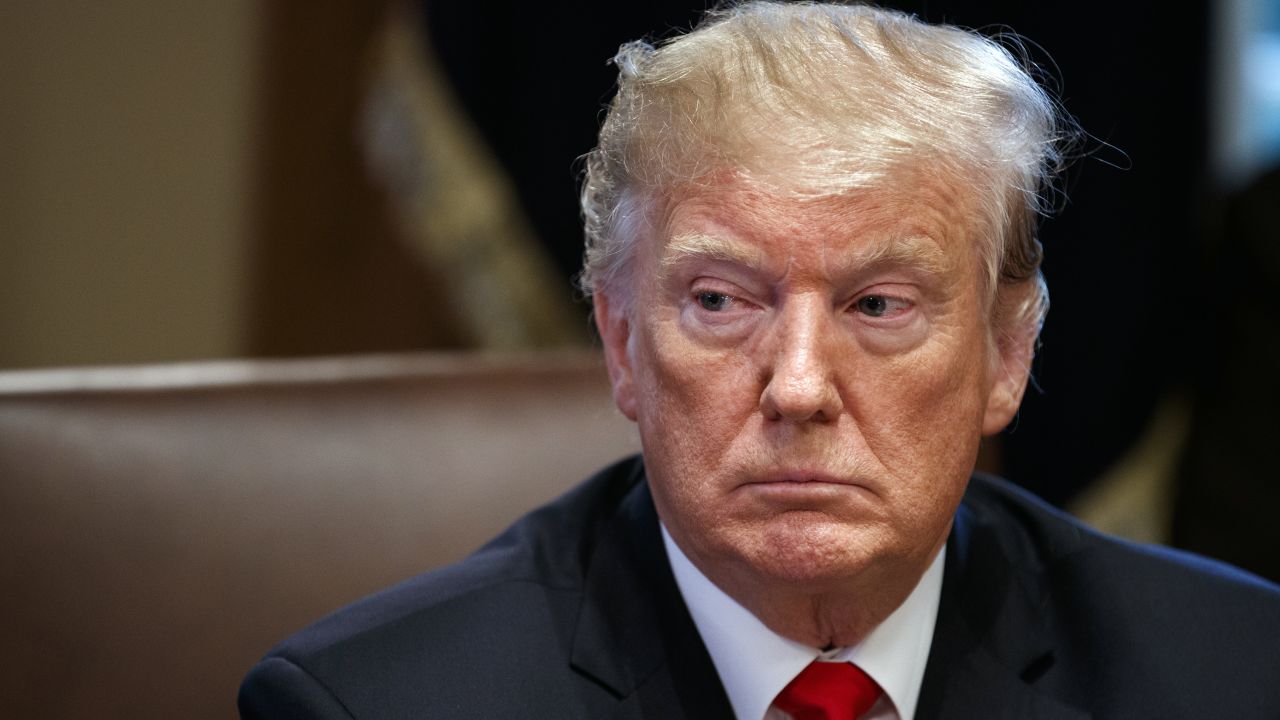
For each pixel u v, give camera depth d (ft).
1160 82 21.26
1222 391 19.39
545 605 10.44
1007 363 10.34
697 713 10.02
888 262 8.99
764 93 9.13
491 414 13.26
